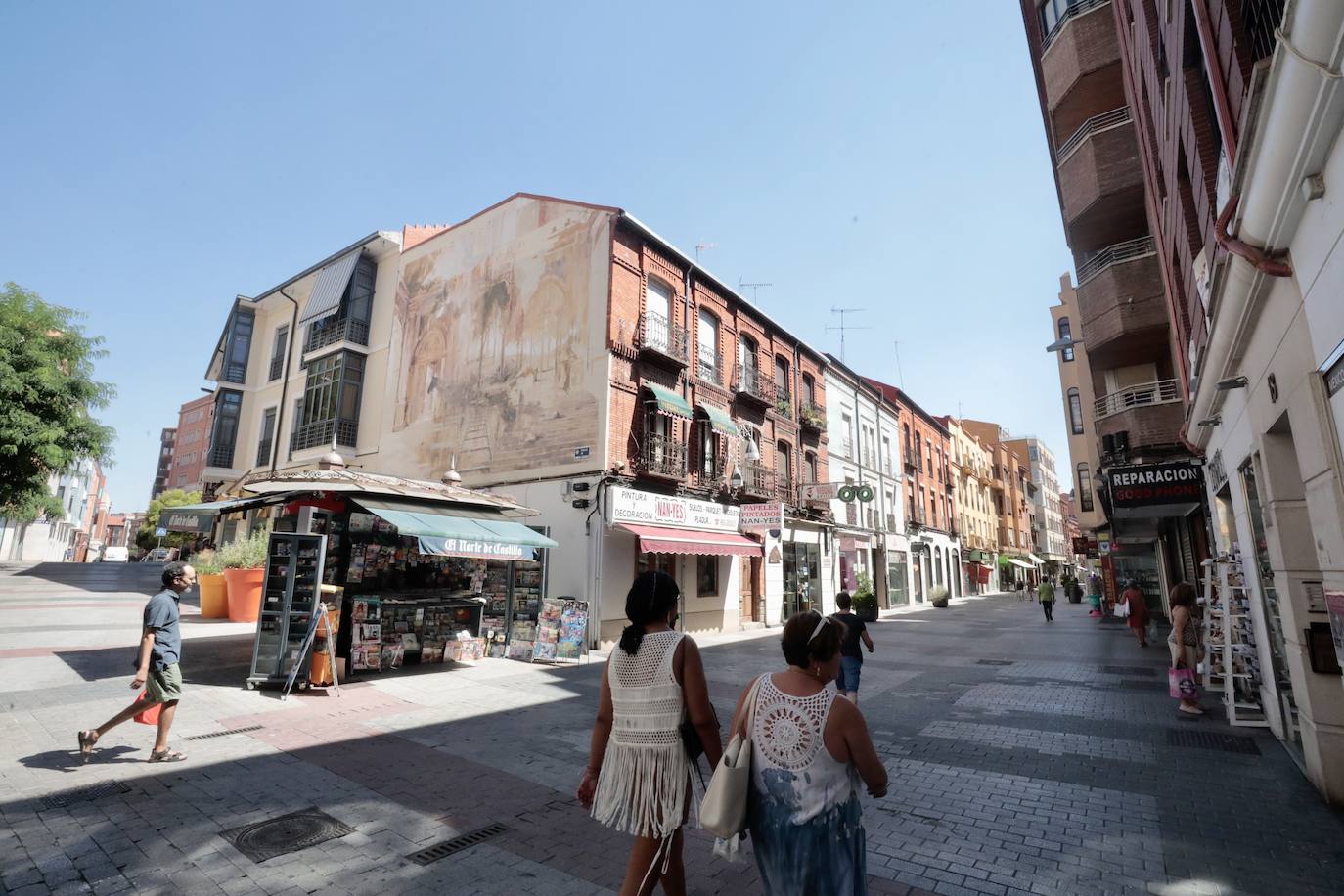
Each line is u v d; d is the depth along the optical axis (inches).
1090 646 595.8
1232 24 148.6
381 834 165.0
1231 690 293.1
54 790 184.1
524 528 469.1
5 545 1672.0
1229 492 326.0
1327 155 121.1
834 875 88.3
